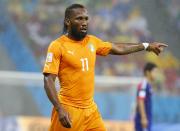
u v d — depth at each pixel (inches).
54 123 635.5
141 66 2290.8
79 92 624.1
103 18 2490.2
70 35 628.7
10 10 2402.8
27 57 2246.6
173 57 2433.6
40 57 2265.0
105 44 664.4
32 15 2417.6
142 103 1213.7
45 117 1610.5
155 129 1768.0
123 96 1707.7
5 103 1598.2
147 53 2333.9
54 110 637.3
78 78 621.3
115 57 2261.3
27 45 2288.4
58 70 622.5
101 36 2429.9
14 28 2336.4
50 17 2432.3
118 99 1702.8
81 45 629.9
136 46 687.1
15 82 1620.3
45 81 614.2
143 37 2496.3
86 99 629.9
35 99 1638.8
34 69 2223.2
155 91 2066.9
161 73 2313.0
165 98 1891.0
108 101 1697.8
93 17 2481.5
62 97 627.8
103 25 2469.2
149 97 1227.2
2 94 1600.6
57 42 623.5
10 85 1614.2
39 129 1589.6
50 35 2363.4
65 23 631.2
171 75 2342.5
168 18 2588.6
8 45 2265.0
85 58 626.2
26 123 1585.9
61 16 2450.8
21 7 2432.3
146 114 1222.3
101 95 1701.5
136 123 1245.1
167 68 2364.7
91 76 631.8
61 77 626.2
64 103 624.1
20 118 1596.9
